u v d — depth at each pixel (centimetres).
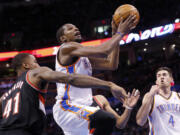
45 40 1708
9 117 221
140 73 1502
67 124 250
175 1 1666
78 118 240
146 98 349
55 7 1912
